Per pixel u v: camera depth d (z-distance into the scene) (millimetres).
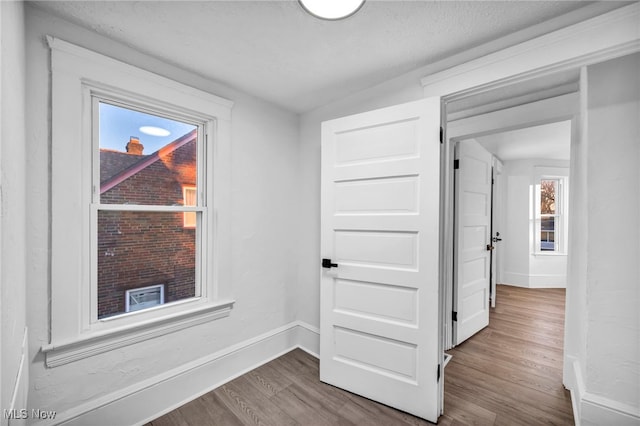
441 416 1724
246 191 2258
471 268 2902
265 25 1439
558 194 5012
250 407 1812
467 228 2834
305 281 2637
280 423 1673
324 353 2096
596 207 1433
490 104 2273
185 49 1655
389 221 1827
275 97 2318
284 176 2572
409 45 1614
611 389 1410
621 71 1367
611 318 1406
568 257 1991
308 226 2623
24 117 1212
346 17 1290
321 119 2510
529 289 4770
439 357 1714
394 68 1872
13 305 824
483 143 3709
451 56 1726
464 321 2775
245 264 2248
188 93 1872
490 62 1565
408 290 1766
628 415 1346
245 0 1264
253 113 2305
